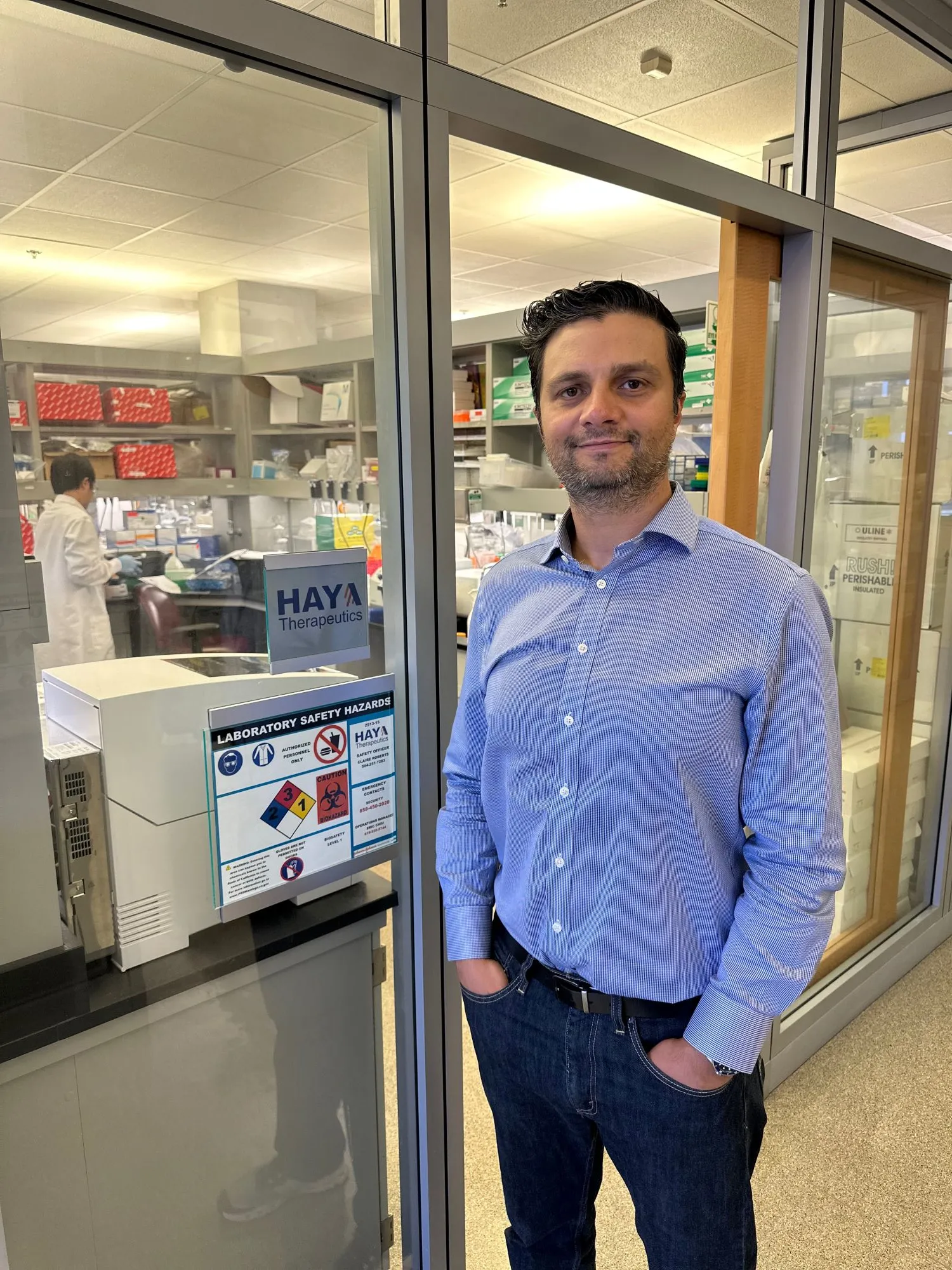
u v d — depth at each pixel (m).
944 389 2.69
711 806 1.02
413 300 1.24
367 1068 1.48
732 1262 1.09
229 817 1.24
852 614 2.50
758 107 2.14
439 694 1.38
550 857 1.08
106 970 1.15
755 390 1.99
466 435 4.47
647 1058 1.03
